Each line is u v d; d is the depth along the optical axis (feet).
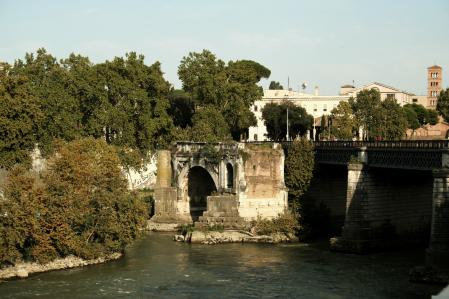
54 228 258.37
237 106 472.44
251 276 247.91
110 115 405.39
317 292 222.28
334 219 360.28
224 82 471.21
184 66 483.51
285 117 571.69
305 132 582.35
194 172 392.27
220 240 330.54
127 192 284.00
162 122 436.76
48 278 242.17
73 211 261.65
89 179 271.69
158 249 309.01
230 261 277.85
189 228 344.28
